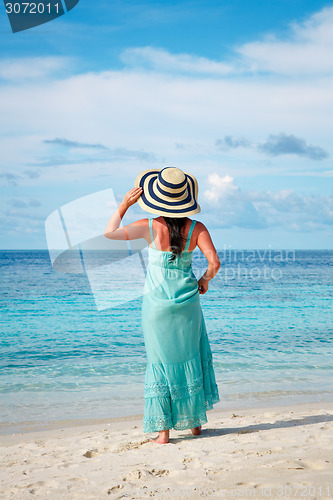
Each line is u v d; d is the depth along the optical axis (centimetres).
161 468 292
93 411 581
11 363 895
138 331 1352
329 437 355
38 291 2694
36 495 258
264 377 753
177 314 345
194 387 351
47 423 531
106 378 766
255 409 555
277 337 1205
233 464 289
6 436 475
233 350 1013
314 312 1802
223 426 432
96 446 387
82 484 275
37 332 1332
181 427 354
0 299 2281
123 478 279
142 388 699
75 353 1005
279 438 357
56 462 338
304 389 673
